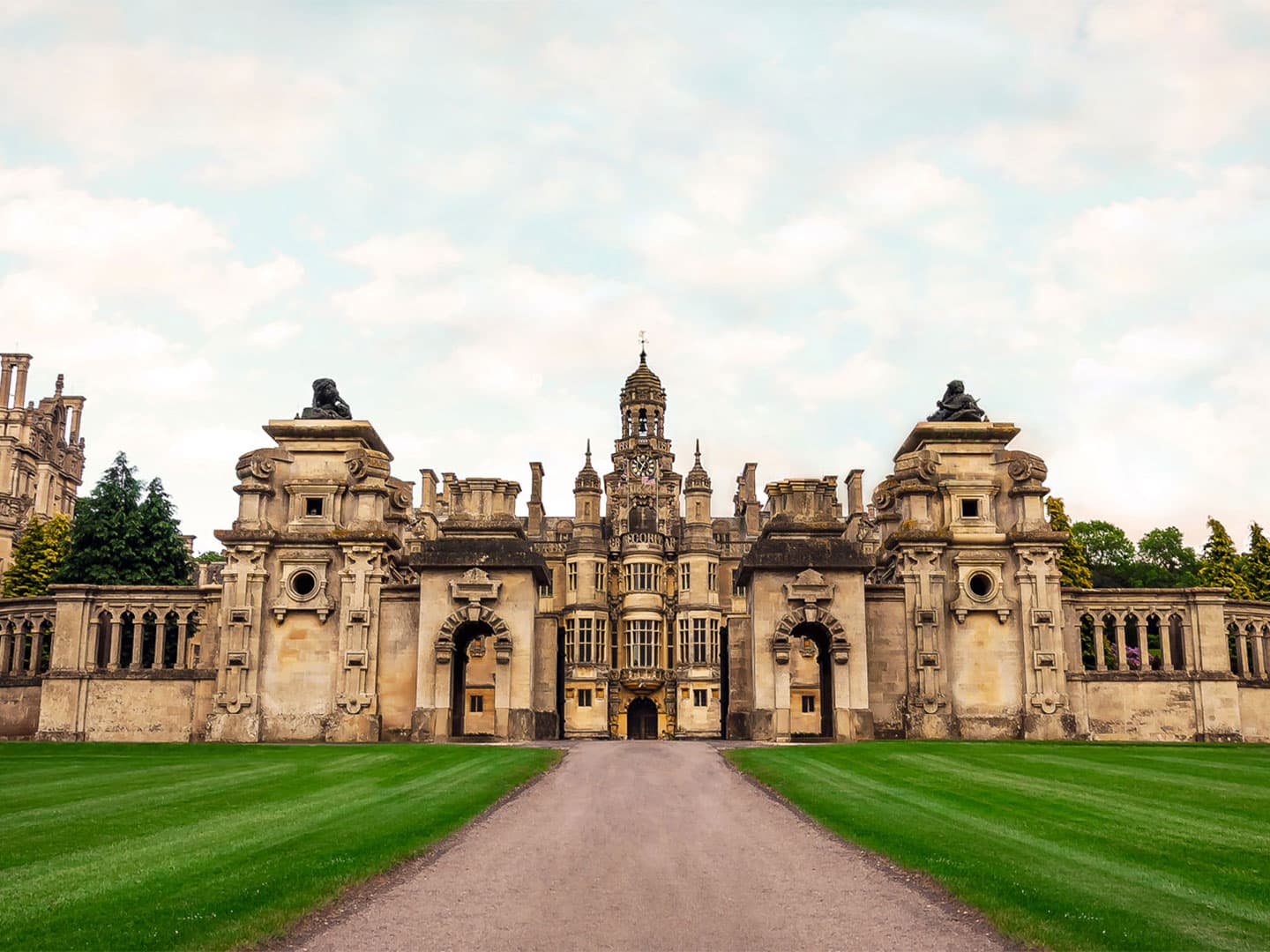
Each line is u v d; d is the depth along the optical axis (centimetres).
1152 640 8362
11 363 10675
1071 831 2130
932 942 1445
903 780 2962
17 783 2967
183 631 5459
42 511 10575
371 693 4872
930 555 5041
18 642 5791
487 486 5269
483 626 4969
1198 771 3203
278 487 5125
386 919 1549
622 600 10231
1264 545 8512
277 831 2102
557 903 1639
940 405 5466
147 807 2442
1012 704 4975
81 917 1482
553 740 4719
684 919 1556
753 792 2797
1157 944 1380
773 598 4791
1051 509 8156
